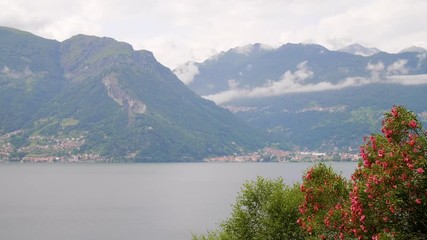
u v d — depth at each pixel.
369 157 18.84
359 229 18.52
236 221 39.88
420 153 17.52
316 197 23.22
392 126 18.58
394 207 17.23
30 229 112.94
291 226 35.59
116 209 151.00
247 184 41.12
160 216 133.62
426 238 17.56
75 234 106.94
